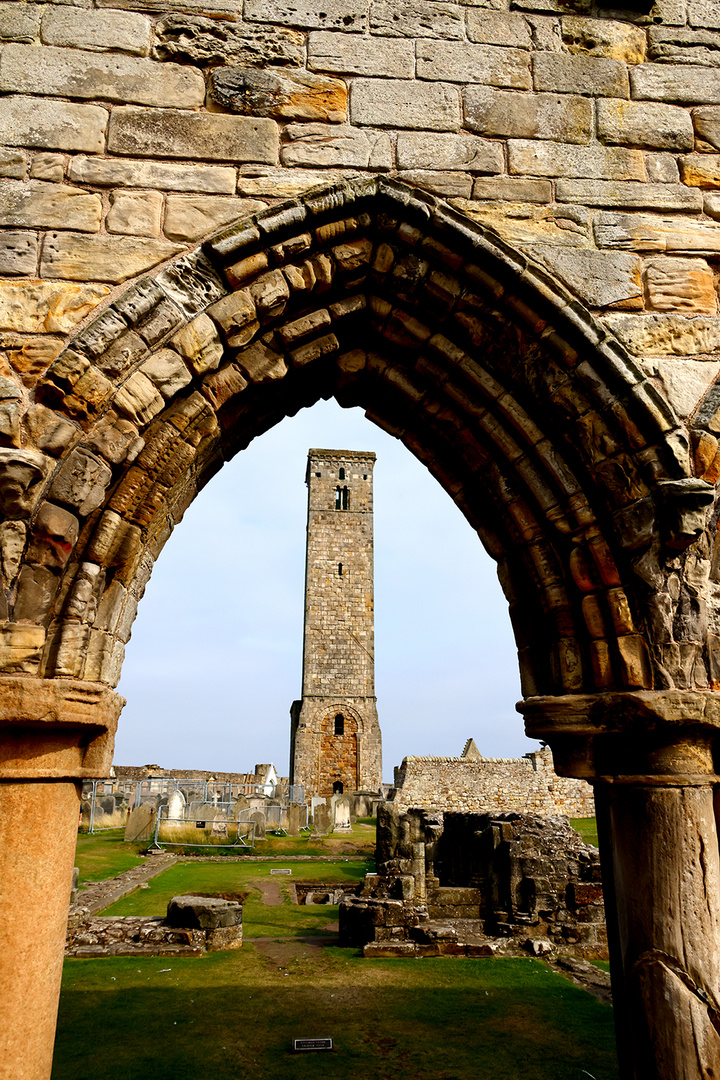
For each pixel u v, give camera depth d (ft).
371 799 104.99
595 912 32.22
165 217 14.34
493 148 15.56
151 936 30.60
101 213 14.19
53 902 11.98
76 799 12.91
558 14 16.75
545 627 15.87
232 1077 18.01
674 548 13.76
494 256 14.61
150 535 14.82
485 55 16.17
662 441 14.10
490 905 34.30
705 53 17.03
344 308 15.42
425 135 15.44
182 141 14.75
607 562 14.29
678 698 13.09
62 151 14.39
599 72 16.49
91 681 12.68
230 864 55.62
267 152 14.92
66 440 12.72
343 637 124.06
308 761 116.98
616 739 13.87
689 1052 11.89
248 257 14.23
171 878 47.73
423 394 16.57
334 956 29.66
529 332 14.93
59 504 12.53
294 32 15.71
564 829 35.22
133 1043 20.15
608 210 15.61
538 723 14.58
